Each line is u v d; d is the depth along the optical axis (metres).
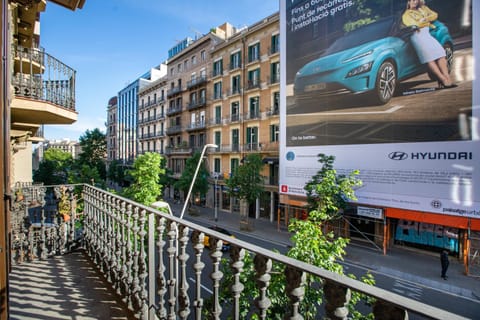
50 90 5.96
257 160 19.08
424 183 11.15
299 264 1.23
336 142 14.12
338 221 15.35
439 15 10.73
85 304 2.89
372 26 12.71
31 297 2.99
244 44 23.98
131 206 2.87
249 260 4.16
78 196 6.30
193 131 30.39
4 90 2.17
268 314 3.91
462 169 10.23
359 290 0.99
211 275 1.76
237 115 24.52
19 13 7.63
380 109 12.45
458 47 10.32
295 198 16.84
